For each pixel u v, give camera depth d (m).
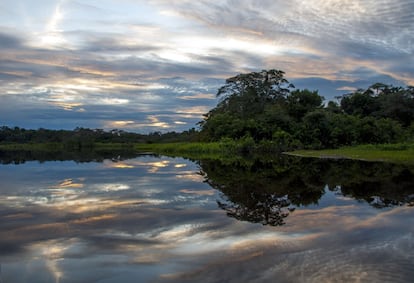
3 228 9.25
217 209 11.58
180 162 32.69
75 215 10.73
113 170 24.48
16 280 6.04
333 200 13.12
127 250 7.51
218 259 6.91
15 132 111.69
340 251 7.26
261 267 6.47
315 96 69.31
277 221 9.95
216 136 64.31
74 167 26.84
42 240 8.23
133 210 11.42
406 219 10.02
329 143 57.31
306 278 5.98
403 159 30.92
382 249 7.36
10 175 21.23
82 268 6.54
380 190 15.23
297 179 19.09
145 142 108.62
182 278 6.06
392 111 71.06
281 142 56.44
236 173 22.44
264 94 74.06
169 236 8.54
